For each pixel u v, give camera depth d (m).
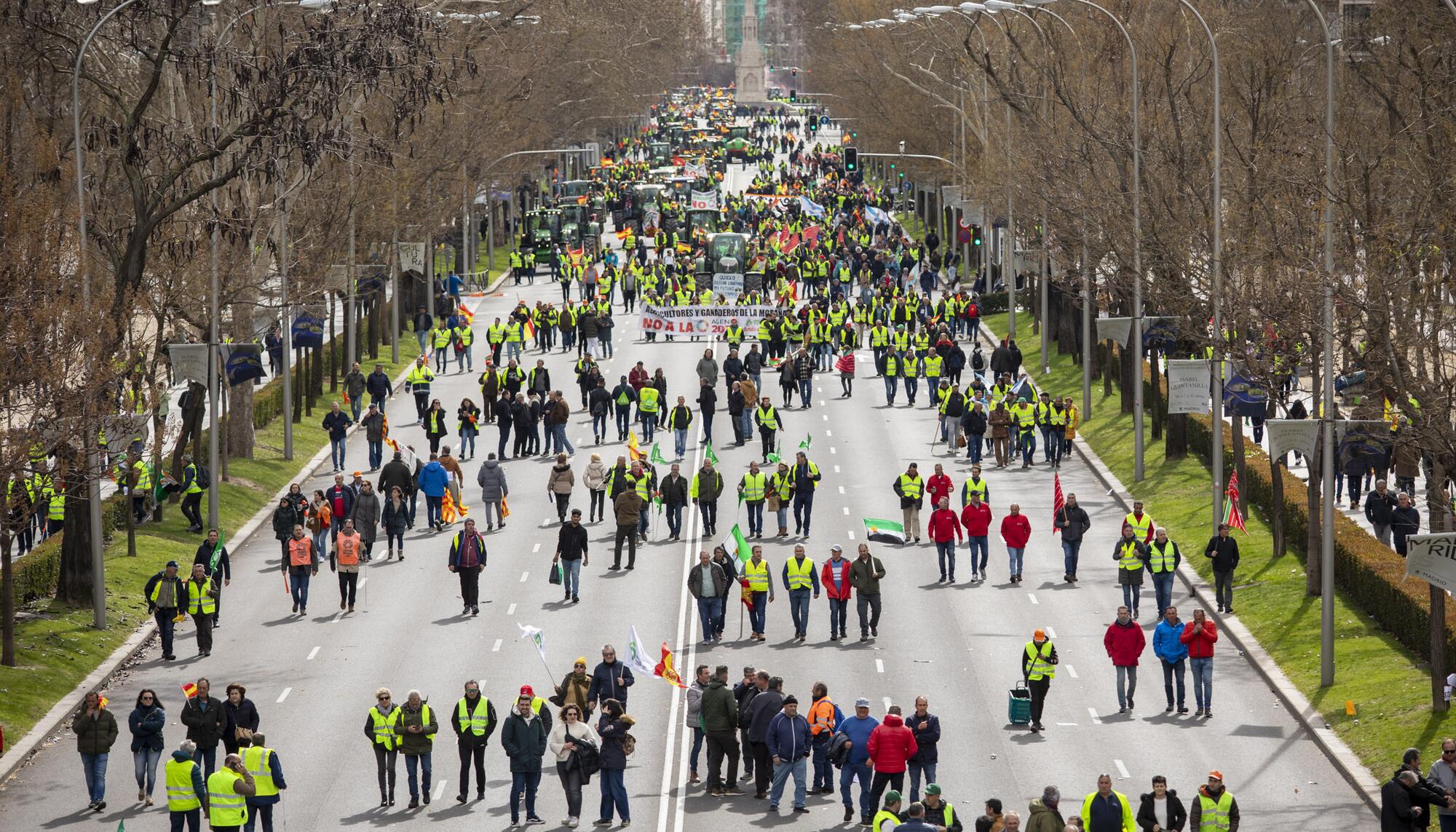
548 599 144.00
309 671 125.69
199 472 168.38
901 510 173.75
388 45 148.88
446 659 127.44
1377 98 159.62
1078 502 178.75
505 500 169.50
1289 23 194.38
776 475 162.12
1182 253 165.00
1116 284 193.38
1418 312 127.56
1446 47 144.38
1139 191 177.50
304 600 141.25
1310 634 128.75
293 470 199.38
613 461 198.62
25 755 109.25
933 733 96.56
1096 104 192.88
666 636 133.00
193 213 173.25
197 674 126.00
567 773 95.12
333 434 198.50
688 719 101.94
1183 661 114.88
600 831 94.69
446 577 152.12
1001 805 82.56
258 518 176.38
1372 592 131.00
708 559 131.00
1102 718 114.00
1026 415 194.88
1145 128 183.88
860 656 127.69
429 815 97.69
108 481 189.62
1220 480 151.88
